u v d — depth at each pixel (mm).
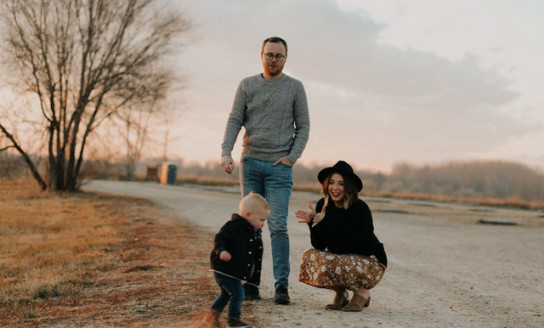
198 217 15492
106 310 4906
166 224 13242
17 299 5820
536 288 6836
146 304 5020
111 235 11234
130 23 22781
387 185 100062
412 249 10914
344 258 4758
